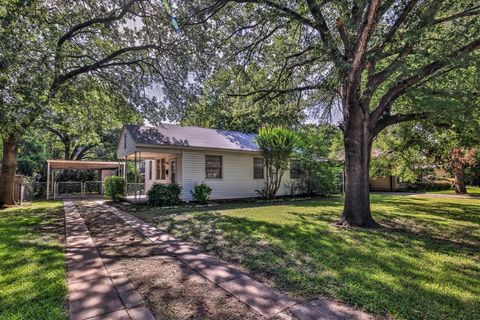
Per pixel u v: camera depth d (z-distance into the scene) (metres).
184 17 7.38
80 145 24.53
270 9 6.48
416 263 3.59
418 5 5.16
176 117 11.55
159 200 10.44
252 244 4.56
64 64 8.12
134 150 10.69
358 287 2.83
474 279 3.05
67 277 3.16
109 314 2.33
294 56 8.30
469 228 6.02
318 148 14.12
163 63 10.66
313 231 5.52
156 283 3.00
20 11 5.37
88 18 9.43
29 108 5.76
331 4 5.80
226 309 2.41
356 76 5.55
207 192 11.22
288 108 9.76
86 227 6.23
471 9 5.40
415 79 5.75
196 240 4.93
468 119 5.39
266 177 13.23
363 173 6.23
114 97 12.22
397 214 8.05
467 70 5.62
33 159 23.14
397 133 11.12
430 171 15.78
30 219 7.47
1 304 2.50
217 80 9.68
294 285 2.91
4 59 4.76
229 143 13.16
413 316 2.28
